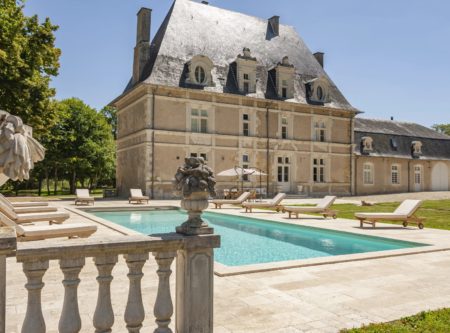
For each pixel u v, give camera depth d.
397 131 41.91
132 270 3.00
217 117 29.55
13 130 3.77
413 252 7.90
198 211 3.29
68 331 2.73
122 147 32.34
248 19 35.84
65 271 2.74
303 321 4.12
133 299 3.01
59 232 7.54
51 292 4.90
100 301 2.89
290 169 32.97
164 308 3.12
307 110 33.72
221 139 29.62
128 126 30.98
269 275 6.02
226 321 4.09
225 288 5.29
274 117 32.06
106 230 10.24
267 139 31.53
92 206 19.66
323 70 37.50
